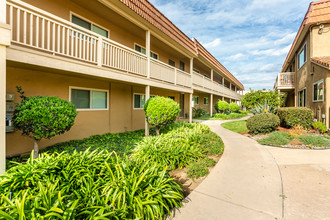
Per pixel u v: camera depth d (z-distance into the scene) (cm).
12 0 343
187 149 452
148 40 730
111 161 316
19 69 480
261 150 539
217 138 618
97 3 620
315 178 335
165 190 254
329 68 724
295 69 1377
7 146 462
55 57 423
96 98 718
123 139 655
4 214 159
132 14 622
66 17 598
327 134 725
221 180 335
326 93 779
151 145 429
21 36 491
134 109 925
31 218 165
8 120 457
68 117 430
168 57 1212
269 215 230
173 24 905
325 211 236
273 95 1397
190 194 286
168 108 658
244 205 254
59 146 538
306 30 1011
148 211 209
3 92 279
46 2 544
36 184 224
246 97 1570
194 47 1159
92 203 206
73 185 240
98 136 687
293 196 275
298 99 1323
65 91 596
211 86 1570
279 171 373
